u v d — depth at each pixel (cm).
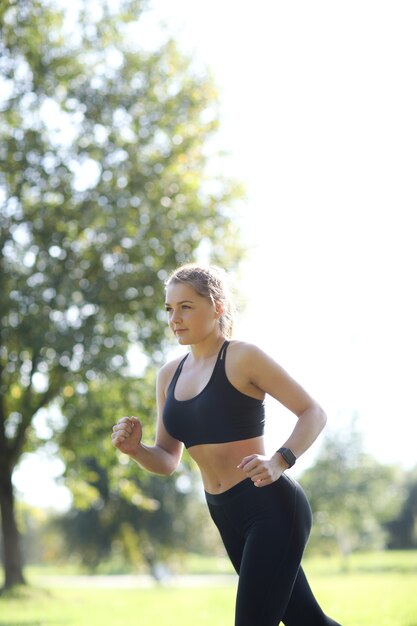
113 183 2353
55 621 1619
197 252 2378
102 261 2281
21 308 2162
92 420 2317
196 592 2855
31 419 2397
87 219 2269
